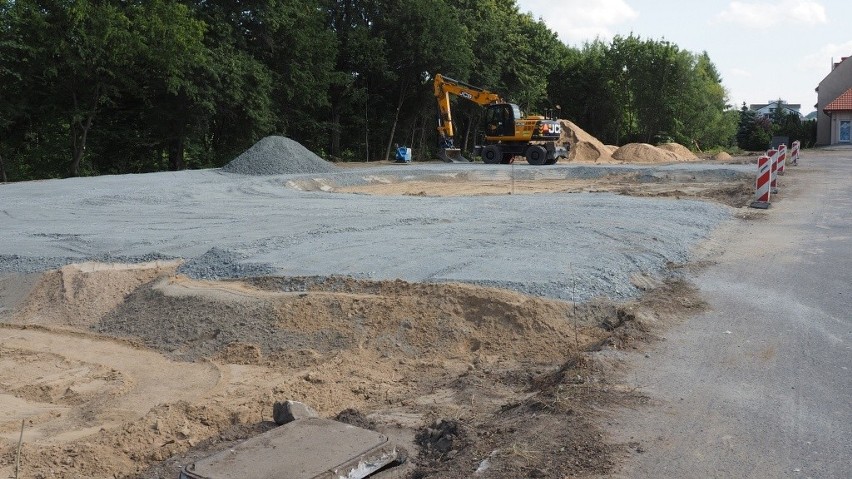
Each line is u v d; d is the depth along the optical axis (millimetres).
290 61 41844
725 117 73250
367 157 50406
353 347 8289
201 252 12328
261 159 29859
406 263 10609
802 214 16531
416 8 47656
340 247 11984
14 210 17984
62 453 5793
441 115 40781
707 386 6422
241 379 7781
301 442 5188
